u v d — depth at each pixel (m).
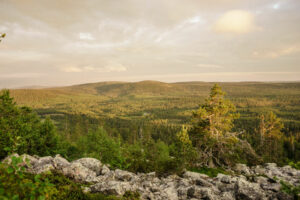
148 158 24.59
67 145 27.31
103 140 27.55
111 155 25.00
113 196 8.02
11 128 18.47
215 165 28.62
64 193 6.26
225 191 10.77
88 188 9.23
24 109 23.30
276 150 53.03
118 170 13.62
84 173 11.87
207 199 9.48
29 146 19.80
